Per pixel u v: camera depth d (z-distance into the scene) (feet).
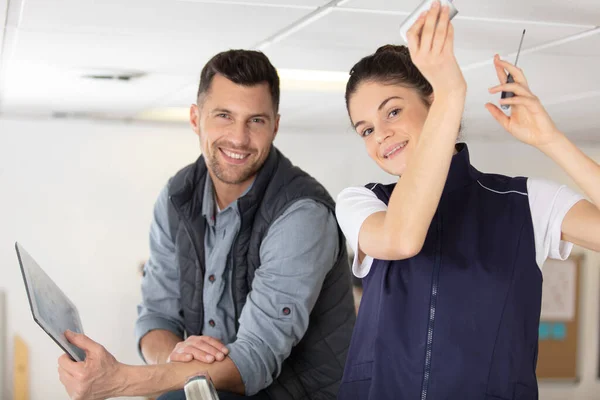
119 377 5.16
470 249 4.33
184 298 6.53
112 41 7.48
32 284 4.58
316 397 6.42
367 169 17.47
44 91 11.44
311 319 6.46
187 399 4.03
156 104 13.02
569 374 18.65
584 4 5.24
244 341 5.79
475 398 4.16
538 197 4.37
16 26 6.84
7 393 15.38
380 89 4.51
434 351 4.24
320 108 12.96
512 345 4.21
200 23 6.54
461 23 6.03
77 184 15.78
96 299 15.96
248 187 6.24
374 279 4.61
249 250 6.21
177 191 6.40
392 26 6.32
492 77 8.83
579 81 8.92
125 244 16.10
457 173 4.52
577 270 18.62
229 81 5.95
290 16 6.15
